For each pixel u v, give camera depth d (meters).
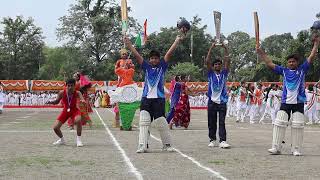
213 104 12.43
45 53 92.56
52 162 9.52
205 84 52.78
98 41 67.19
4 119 25.45
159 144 13.05
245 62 100.50
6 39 74.81
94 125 20.66
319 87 27.33
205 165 9.22
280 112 11.04
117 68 17.95
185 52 77.81
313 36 11.08
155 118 11.32
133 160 9.86
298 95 10.95
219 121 12.41
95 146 12.41
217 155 10.77
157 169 8.70
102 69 65.88
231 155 10.79
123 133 16.50
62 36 67.56
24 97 52.16
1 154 10.71
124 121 17.73
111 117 27.78
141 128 11.26
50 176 7.96
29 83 53.88
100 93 50.31
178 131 17.91
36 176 7.95
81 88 18.41
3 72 73.75
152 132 16.98
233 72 96.12
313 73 48.41
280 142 11.07
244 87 26.09
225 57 12.52
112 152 11.16
